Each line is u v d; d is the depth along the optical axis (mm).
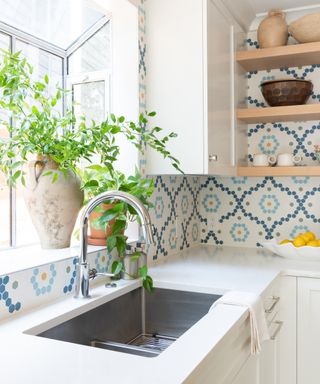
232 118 2291
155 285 1733
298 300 1976
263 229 2623
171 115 1989
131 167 1975
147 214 1301
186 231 2562
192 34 1940
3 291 1214
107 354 970
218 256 2328
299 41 2305
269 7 2469
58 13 1938
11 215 1727
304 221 2529
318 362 1950
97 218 1725
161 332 1724
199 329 1132
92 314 1428
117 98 2018
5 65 1401
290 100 2297
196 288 1664
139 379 842
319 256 2141
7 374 866
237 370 1288
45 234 1600
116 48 2016
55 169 1492
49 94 2033
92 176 1716
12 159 1582
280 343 2014
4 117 1629
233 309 1316
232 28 2279
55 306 1341
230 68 2273
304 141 2520
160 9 2008
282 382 2018
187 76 1954
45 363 920
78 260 1454
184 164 1964
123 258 1702
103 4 1954
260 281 1730
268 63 2438
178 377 850
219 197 2730
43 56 2029
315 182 2504
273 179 2600
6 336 1081
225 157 2188
